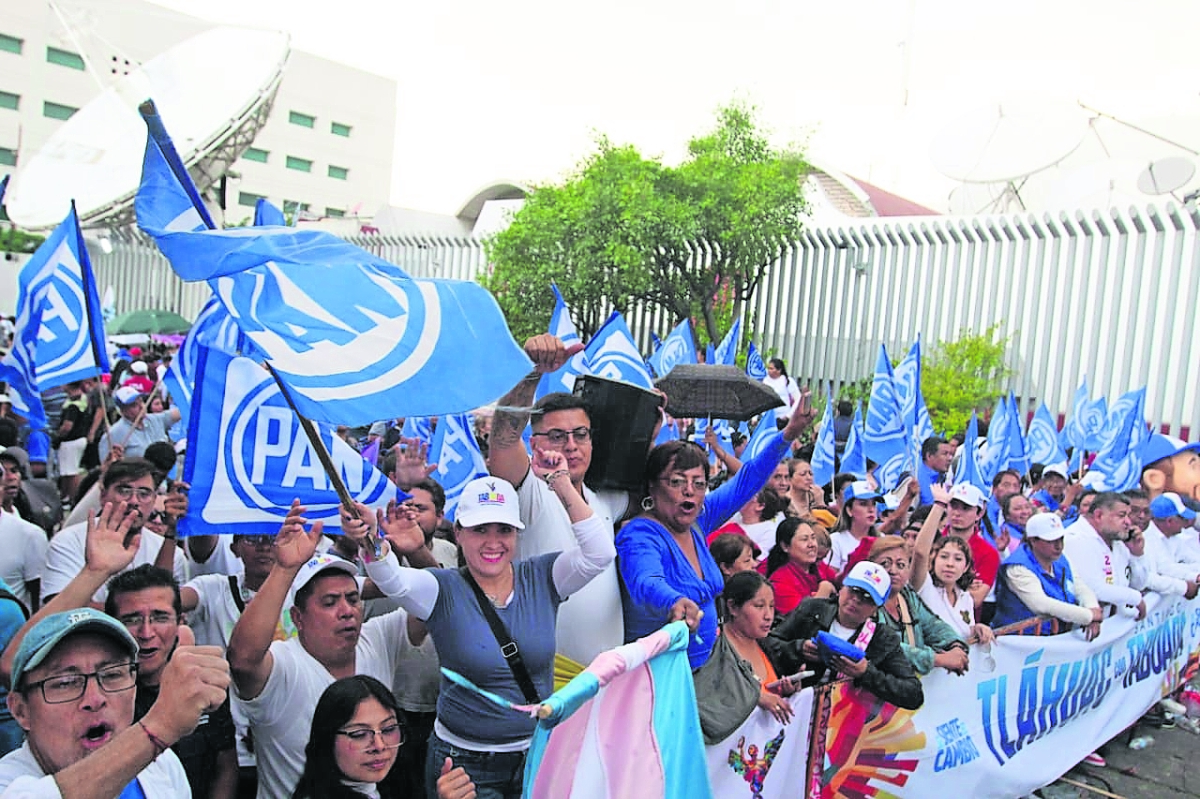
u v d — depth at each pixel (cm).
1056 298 1563
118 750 201
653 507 410
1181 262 1455
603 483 409
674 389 508
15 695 227
